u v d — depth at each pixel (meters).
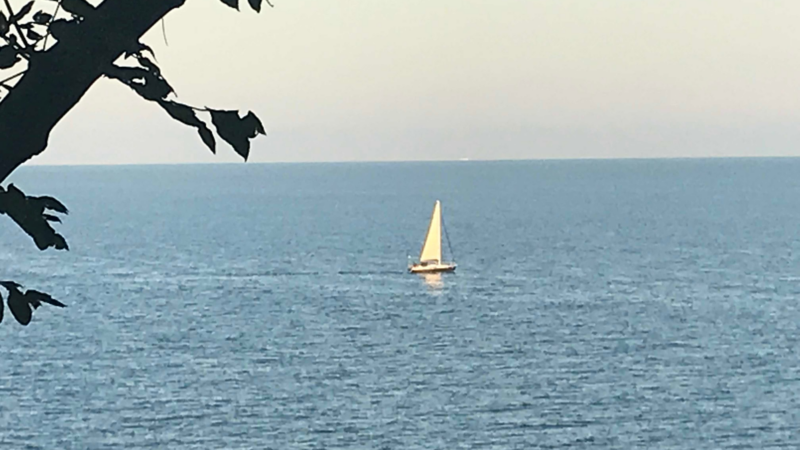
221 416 41.97
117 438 38.97
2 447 37.75
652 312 69.69
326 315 68.25
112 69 2.86
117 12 2.80
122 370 49.78
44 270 91.50
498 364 52.34
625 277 88.31
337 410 43.03
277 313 68.81
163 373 49.34
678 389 47.12
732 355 54.97
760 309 71.12
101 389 45.94
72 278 85.75
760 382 48.59
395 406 43.78
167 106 2.88
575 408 43.81
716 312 69.81
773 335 61.00
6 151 2.81
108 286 80.94
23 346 54.69
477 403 44.34
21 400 43.91
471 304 73.50
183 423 40.94
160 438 39.06
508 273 91.75
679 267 95.69
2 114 2.79
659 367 51.81
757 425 41.50
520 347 56.97
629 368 51.53
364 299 76.12
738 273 90.81
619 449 38.50
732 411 43.53
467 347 56.97
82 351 53.97
